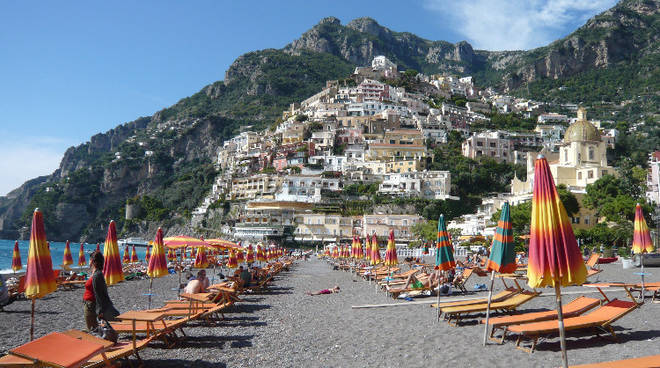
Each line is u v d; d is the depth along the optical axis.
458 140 184.38
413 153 167.75
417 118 196.12
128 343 12.24
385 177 152.12
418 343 13.65
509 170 159.50
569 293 22.23
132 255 55.19
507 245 12.77
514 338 13.41
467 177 151.12
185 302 18.52
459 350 12.52
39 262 11.75
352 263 54.25
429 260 70.75
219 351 13.51
